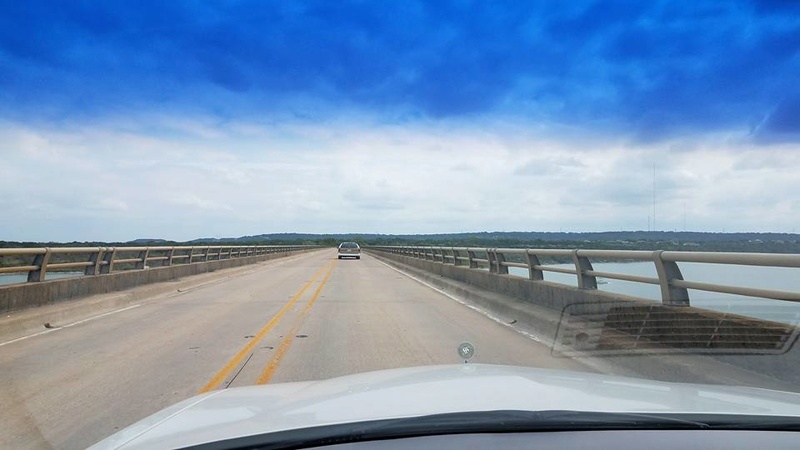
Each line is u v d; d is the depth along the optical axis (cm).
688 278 799
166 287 2061
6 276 1446
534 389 322
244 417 292
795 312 734
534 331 1138
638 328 831
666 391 336
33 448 523
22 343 1052
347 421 261
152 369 838
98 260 1648
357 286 2341
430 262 2931
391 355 921
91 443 536
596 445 245
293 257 6750
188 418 300
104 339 1095
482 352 927
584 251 1041
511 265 1583
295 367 845
